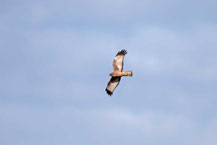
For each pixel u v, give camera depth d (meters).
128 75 69.50
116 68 69.81
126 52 69.81
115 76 70.12
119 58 69.88
